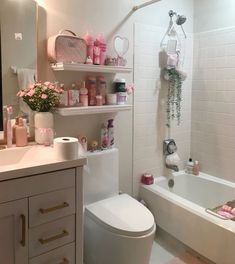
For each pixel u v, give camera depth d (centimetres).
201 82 271
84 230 194
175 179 272
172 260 214
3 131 173
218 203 256
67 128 202
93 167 199
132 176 247
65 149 140
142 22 235
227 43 246
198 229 204
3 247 126
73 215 147
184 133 282
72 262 151
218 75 256
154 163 261
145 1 235
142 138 249
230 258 185
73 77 199
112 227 172
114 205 197
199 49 270
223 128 257
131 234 168
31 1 175
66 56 179
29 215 131
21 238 130
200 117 276
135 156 246
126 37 226
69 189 143
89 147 212
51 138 176
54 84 181
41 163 133
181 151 283
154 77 249
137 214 186
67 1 191
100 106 197
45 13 182
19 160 163
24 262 133
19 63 174
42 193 134
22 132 172
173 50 252
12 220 127
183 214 215
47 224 138
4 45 168
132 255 172
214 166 268
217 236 191
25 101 175
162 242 238
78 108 185
